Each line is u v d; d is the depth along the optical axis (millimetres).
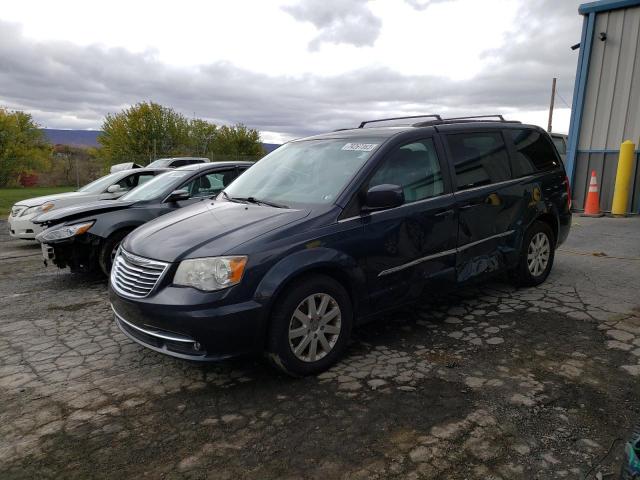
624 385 3078
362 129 4504
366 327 4219
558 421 2715
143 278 3242
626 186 9320
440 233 4016
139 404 3082
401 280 3787
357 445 2576
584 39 9727
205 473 2400
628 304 4527
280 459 2488
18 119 34656
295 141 4824
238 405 3025
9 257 8094
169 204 6379
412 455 2473
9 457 2576
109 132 37344
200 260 3072
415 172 3973
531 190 4867
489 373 3299
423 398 3014
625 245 6938
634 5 8969
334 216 3459
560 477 2281
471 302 4750
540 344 3732
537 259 5078
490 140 4680
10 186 33531
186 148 37219
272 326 3162
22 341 4203
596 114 9812
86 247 5996
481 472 2330
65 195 9297
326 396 3090
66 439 2723
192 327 2979
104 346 4047
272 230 3254
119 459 2533
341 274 3473
